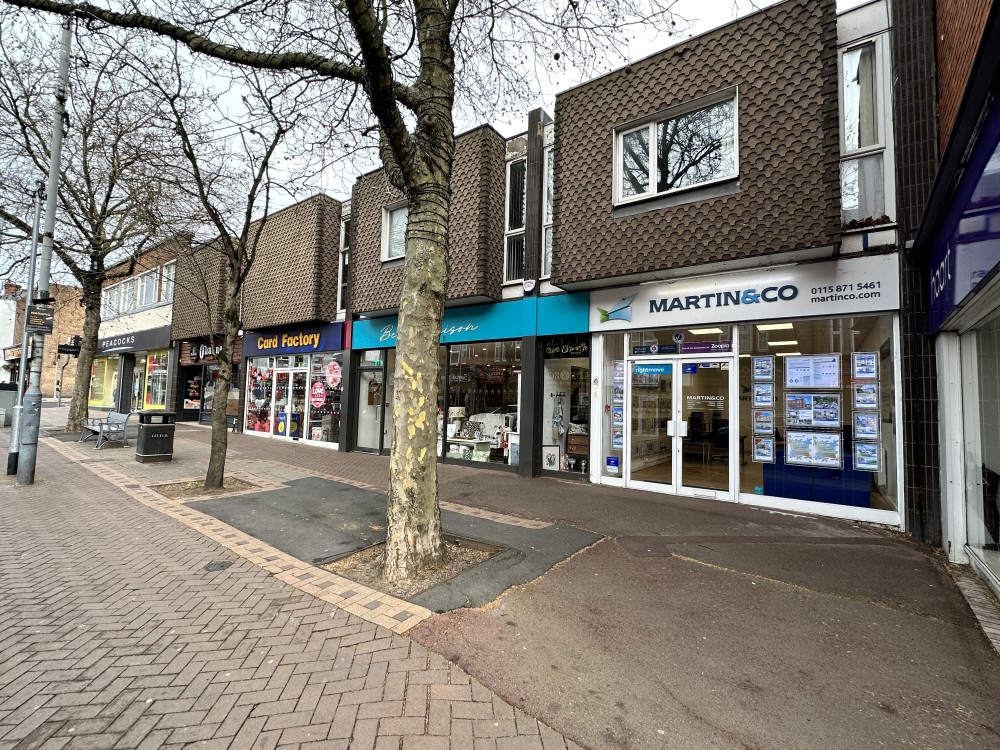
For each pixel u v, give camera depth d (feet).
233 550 15.37
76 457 32.96
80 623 10.76
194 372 63.41
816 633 10.93
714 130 22.98
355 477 28.30
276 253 45.98
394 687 8.61
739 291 22.82
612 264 24.90
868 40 20.61
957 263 13.19
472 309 32.68
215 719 7.75
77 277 44.75
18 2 14.75
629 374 26.53
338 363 42.09
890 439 19.74
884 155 20.02
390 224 36.83
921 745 7.58
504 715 8.01
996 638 10.80
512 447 30.78
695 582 13.53
